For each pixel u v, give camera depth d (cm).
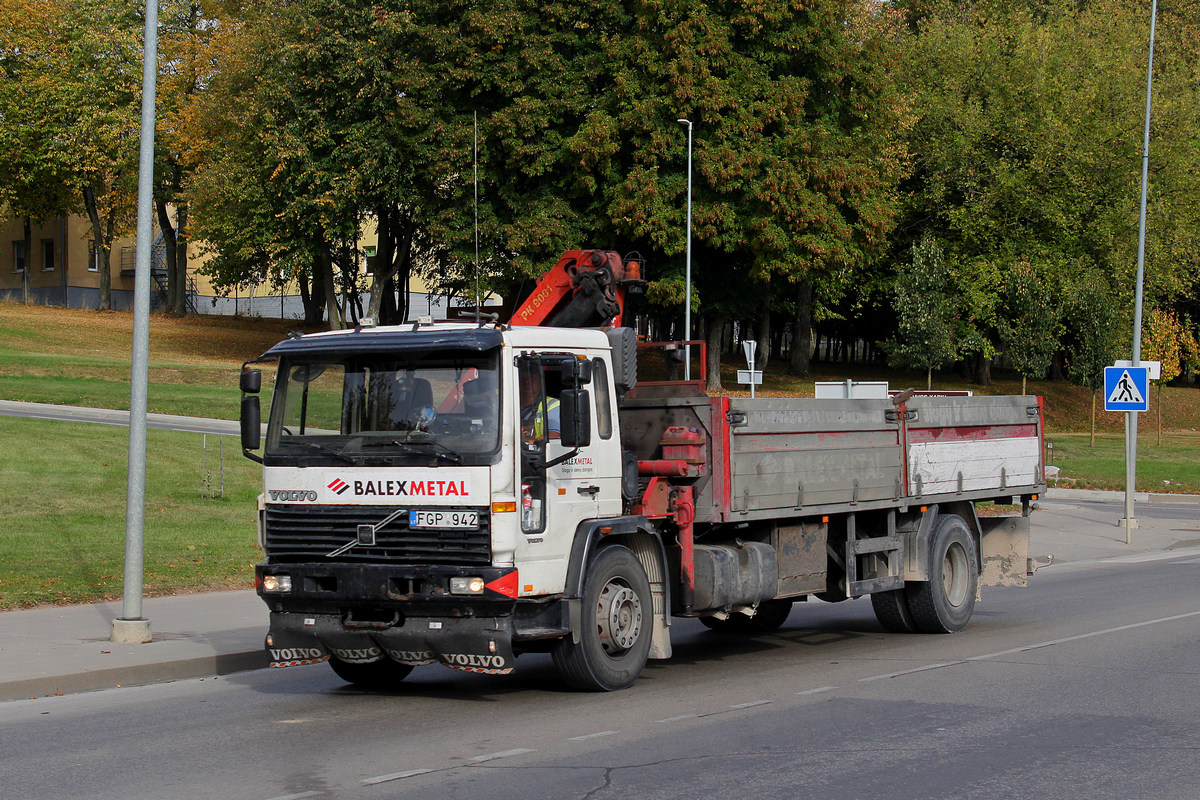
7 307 6881
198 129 6031
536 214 4772
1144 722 1007
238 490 2533
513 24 4775
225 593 1731
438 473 1034
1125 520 2822
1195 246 6278
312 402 1098
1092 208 6159
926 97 6203
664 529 1252
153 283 8044
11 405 3747
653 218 4694
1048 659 1338
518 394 1051
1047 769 848
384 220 5581
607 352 1173
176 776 841
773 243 4753
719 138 4759
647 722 1011
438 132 4884
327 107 5125
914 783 808
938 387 6719
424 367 1064
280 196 5447
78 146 6244
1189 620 1625
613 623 1140
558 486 1089
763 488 1277
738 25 4859
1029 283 5528
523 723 1014
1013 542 1736
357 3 4991
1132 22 6944
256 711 1092
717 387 5466
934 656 1380
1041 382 7419
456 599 1018
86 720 1052
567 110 4859
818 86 5162
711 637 1595
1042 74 6194
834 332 8388
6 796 791
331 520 1074
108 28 6222
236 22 6053
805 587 1372
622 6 5028
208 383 4709
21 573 1708
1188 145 6319
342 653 1085
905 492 1505
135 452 1386
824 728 984
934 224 6462
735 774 831
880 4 6500
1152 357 5641
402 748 923
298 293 8750
